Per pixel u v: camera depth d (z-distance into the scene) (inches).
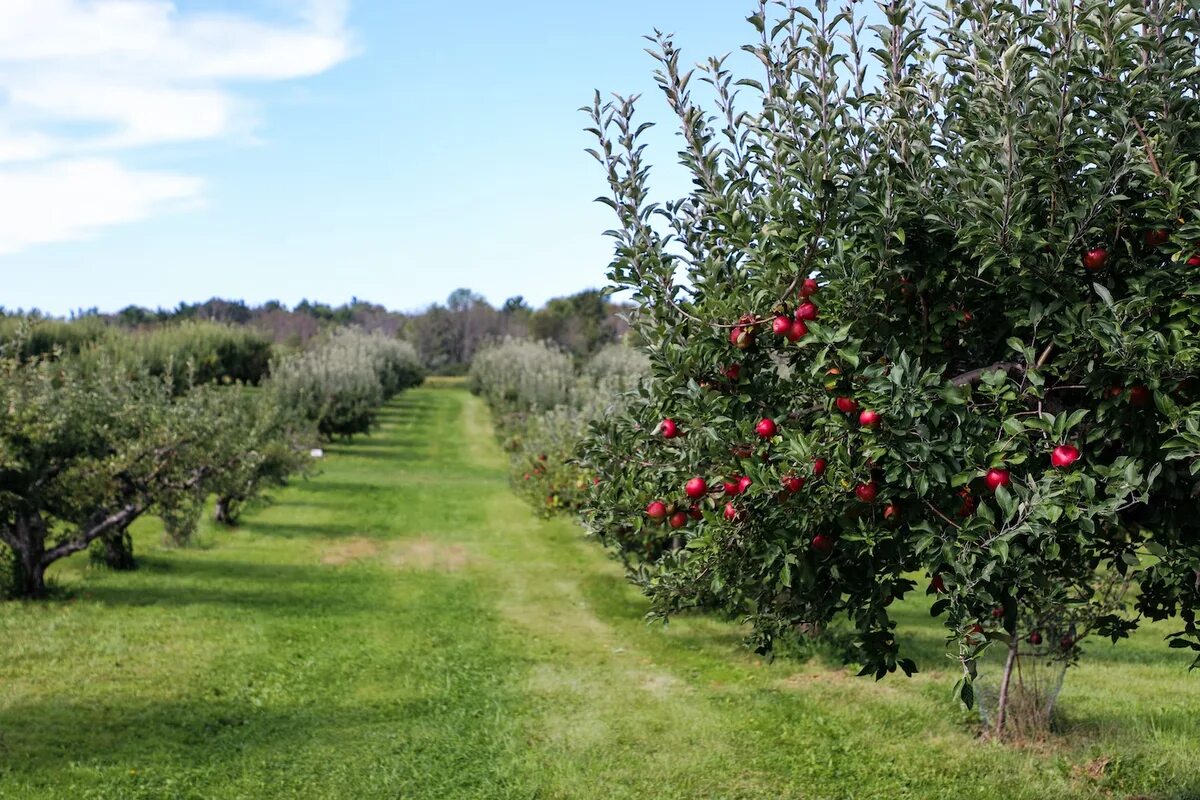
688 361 159.5
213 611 505.7
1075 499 125.6
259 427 780.6
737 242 151.7
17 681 376.5
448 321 3211.1
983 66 131.9
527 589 602.2
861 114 165.6
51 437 491.8
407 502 965.8
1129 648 465.1
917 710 361.1
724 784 294.2
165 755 308.7
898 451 134.4
